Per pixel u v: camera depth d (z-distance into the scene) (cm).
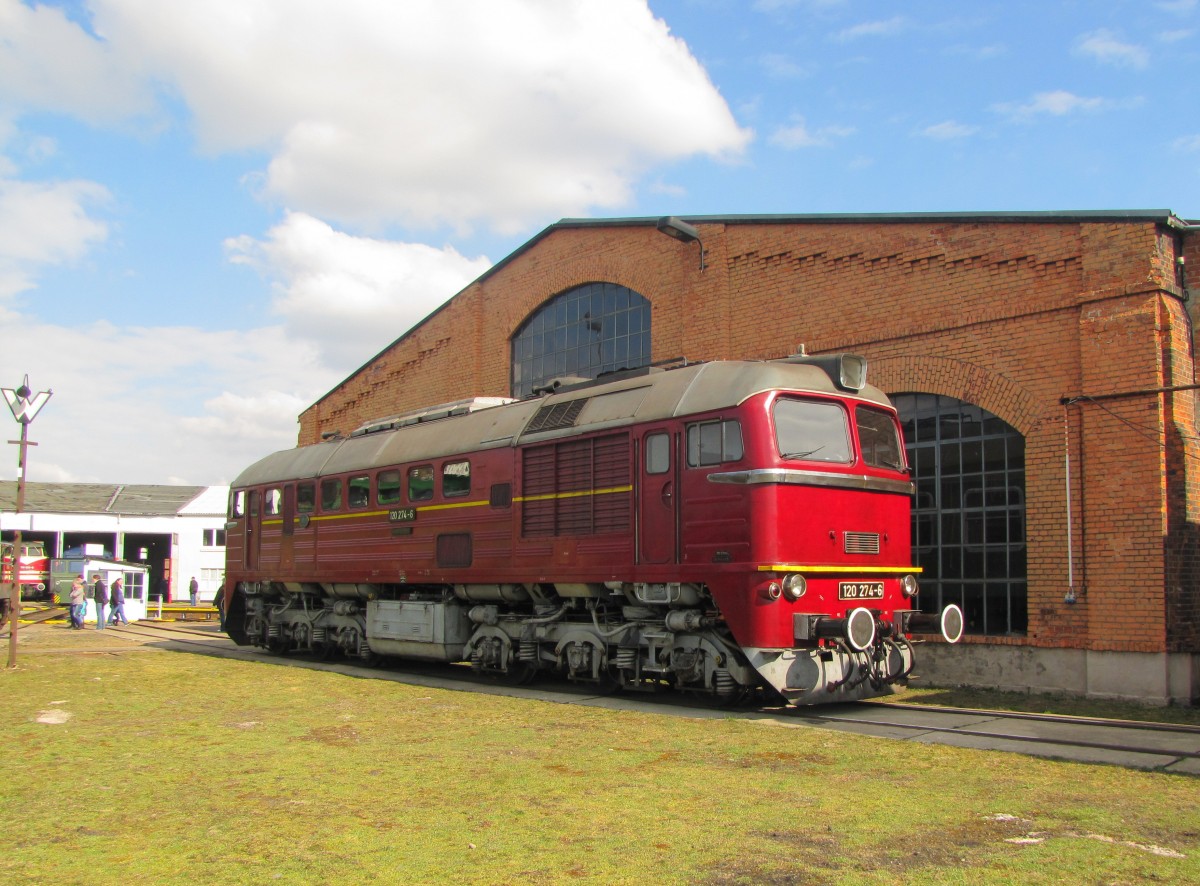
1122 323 1162
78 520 4600
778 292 1540
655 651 1148
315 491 1758
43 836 573
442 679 1429
